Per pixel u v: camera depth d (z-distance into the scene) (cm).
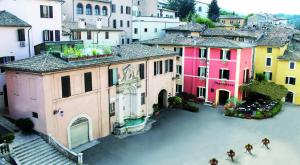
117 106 3794
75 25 5491
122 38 7538
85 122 3391
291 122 4416
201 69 5378
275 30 8231
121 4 7369
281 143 3616
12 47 3641
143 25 7506
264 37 6569
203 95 5450
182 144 3522
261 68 6222
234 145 3531
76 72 3170
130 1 7612
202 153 3306
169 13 10194
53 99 2966
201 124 4222
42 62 3020
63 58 3188
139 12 8600
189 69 5500
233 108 4791
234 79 5069
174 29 7294
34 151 2798
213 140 3666
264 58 6150
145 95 4319
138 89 4109
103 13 7012
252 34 6912
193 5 11694
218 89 5250
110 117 3703
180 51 5547
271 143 3609
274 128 4138
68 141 3184
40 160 2733
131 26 7631
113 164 2983
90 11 6712
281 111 5038
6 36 3553
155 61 4453
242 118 4547
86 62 3291
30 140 2892
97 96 3475
